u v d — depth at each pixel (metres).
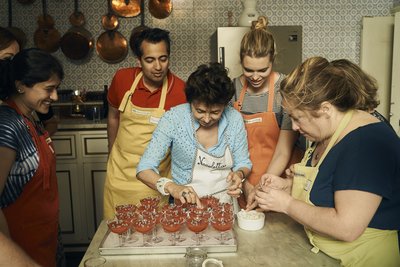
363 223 1.14
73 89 4.14
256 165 2.07
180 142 1.72
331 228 1.17
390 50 3.98
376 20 3.95
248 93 2.07
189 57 4.15
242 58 1.91
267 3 4.10
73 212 3.52
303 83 1.21
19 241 1.62
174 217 1.40
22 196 1.61
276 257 1.30
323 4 4.09
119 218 1.43
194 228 1.37
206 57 4.14
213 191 1.76
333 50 4.17
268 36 1.87
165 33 2.04
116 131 2.47
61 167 3.46
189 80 1.57
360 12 4.10
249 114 2.06
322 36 4.15
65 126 3.38
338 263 1.27
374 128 1.21
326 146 1.33
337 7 4.09
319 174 1.29
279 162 1.96
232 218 1.44
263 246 1.38
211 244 1.35
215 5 4.07
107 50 4.08
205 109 1.57
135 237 1.42
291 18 4.12
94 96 4.03
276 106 2.01
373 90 1.30
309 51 4.18
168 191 1.56
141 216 1.43
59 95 4.01
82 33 4.03
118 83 2.26
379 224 1.22
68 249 3.55
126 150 2.22
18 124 1.55
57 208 1.81
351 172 1.16
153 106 2.17
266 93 2.03
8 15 4.04
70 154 3.44
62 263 2.01
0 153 1.47
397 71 3.54
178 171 1.79
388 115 4.02
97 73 4.12
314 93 1.20
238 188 1.67
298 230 1.51
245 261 1.28
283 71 3.61
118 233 1.39
